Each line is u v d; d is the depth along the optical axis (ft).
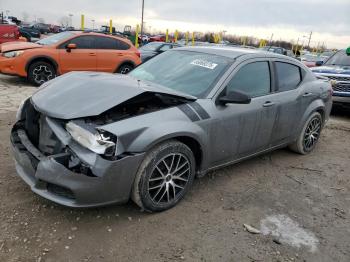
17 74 30.94
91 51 33.71
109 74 13.46
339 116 29.32
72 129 9.84
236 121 13.03
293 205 12.98
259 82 14.46
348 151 19.81
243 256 9.90
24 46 31.96
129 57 35.83
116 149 9.77
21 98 26.02
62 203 9.77
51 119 10.46
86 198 9.73
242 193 13.46
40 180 9.95
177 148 11.18
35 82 31.76
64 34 34.30
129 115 10.59
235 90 13.21
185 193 12.18
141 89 11.01
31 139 11.41
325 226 11.80
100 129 9.68
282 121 15.58
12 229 10.02
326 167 17.01
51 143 10.56
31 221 10.44
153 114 10.79
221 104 12.53
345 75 27.32
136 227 10.66
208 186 13.70
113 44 35.27
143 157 10.30
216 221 11.39
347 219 12.39
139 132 10.19
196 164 12.56
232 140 13.23
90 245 9.71
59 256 9.20
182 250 9.87
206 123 11.90
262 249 10.27
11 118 20.06
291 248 10.46
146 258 9.44
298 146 17.84
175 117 11.12
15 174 13.01
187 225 11.02
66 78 12.55
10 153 14.79
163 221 11.10
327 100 18.61
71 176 9.50
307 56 72.18
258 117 14.01
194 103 11.91
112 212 11.25
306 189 14.42
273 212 12.32
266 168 16.12
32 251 9.29
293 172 15.99
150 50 50.21
